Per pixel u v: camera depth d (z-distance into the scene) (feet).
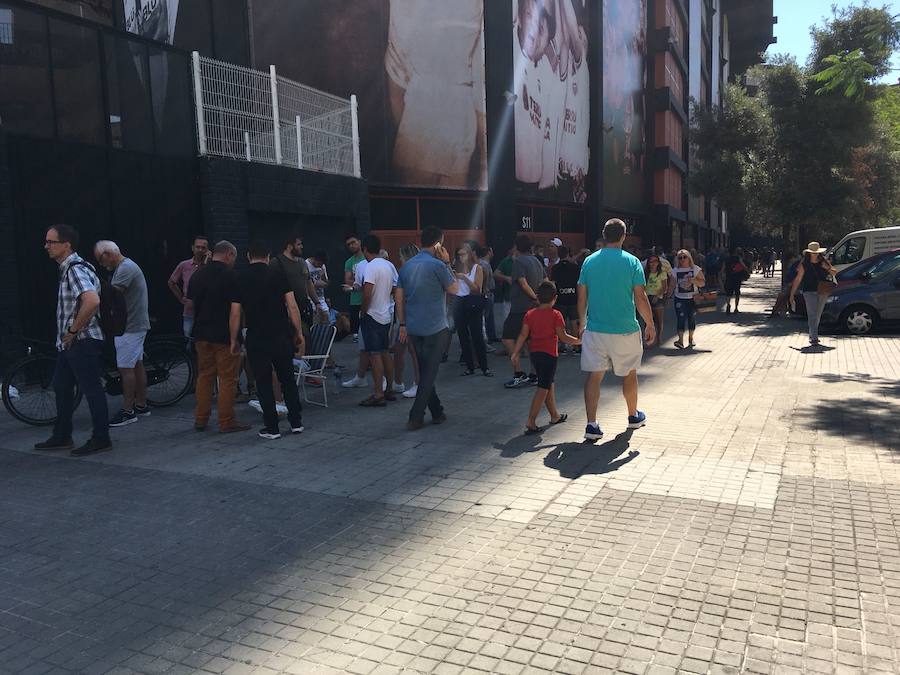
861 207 76.89
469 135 63.46
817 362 33.30
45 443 20.12
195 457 19.08
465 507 14.65
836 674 8.66
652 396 25.85
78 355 19.21
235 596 11.09
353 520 14.14
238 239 38.04
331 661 9.21
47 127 30.17
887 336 43.21
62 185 30.73
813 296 38.58
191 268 29.78
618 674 8.76
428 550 12.59
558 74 78.74
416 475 16.93
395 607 10.58
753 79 82.84
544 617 10.17
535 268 31.27
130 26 54.44
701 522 13.55
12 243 28.60
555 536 13.03
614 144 96.68
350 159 49.52
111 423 23.03
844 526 13.24
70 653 9.59
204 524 14.15
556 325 20.25
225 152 38.24
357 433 21.33
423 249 21.84
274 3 53.47
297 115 43.50
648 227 115.55
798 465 16.99
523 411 23.93
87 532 13.88
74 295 18.92
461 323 31.45
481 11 63.21
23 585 11.66
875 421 21.25
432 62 60.90
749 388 27.02
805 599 10.52
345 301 47.47
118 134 33.17
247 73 39.65
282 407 24.62
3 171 28.22
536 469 17.08
